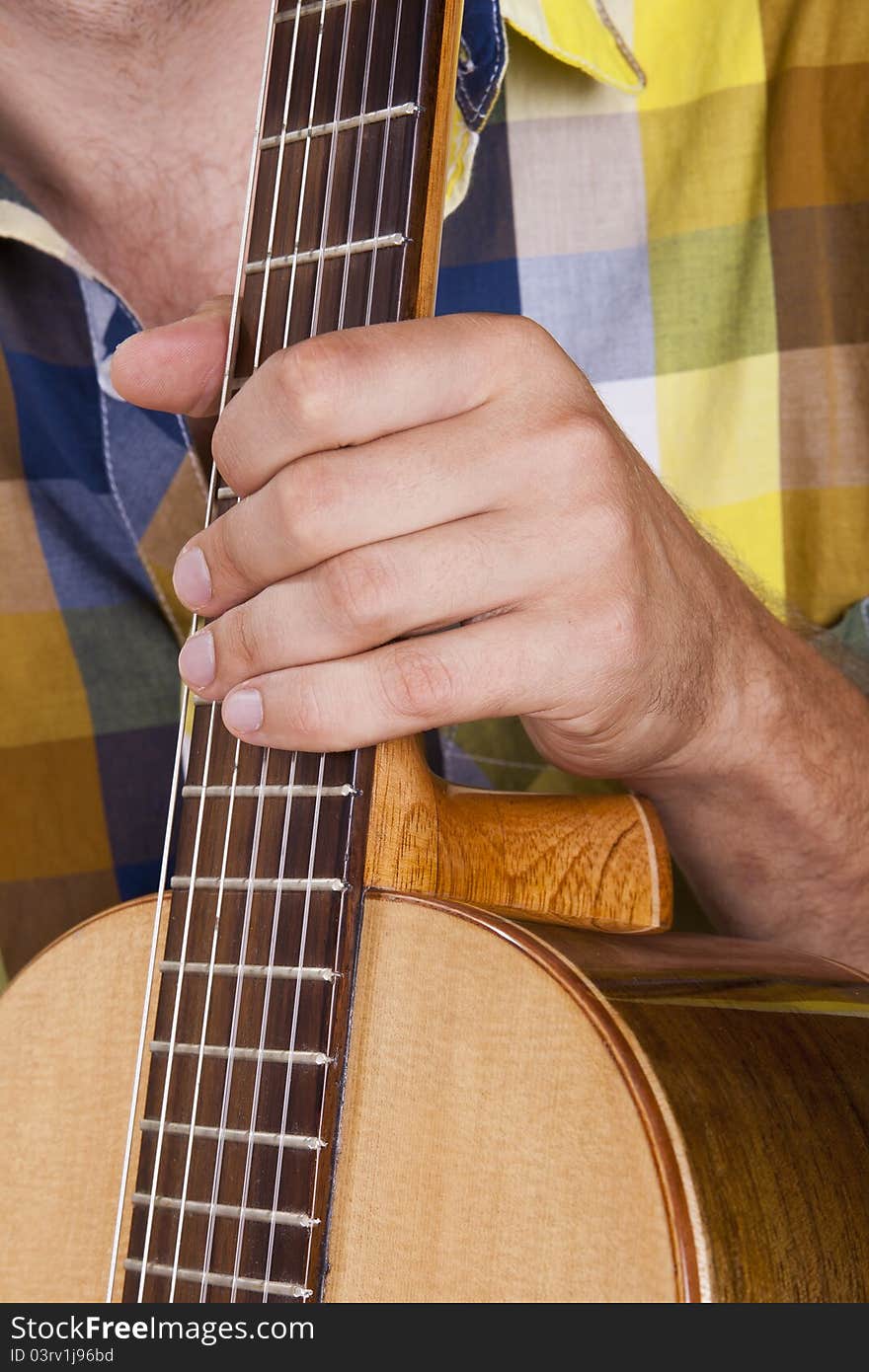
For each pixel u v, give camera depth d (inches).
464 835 22.0
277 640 20.0
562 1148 18.1
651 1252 17.0
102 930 24.6
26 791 44.9
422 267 22.0
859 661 35.7
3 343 44.9
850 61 39.5
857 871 28.5
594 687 20.4
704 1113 17.8
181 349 24.0
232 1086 21.3
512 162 41.8
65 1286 23.6
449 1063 19.4
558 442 19.4
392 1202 19.5
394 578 19.2
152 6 30.1
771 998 20.6
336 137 22.8
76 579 45.7
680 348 41.4
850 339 39.8
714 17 40.4
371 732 19.9
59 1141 24.4
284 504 19.3
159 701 45.6
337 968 20.6
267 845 21.7
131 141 33.8
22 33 31.2
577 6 37.2
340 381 18.8
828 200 39.9
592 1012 18.3
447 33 22.3
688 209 41.3
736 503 40.8
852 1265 18.0
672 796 27.1
